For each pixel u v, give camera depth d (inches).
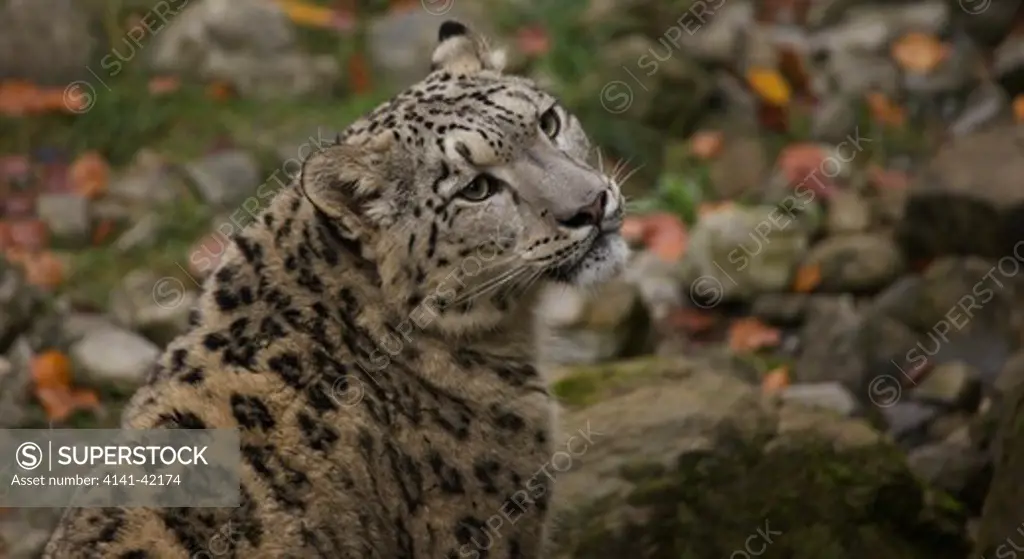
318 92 770.2
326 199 376.8
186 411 365.7
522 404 405.4
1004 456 455.5
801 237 660.7
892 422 558.6
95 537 344.8
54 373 571.5
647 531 450.6
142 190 701.9
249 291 381.7
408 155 386.6
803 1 826.8
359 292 386.3
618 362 547.5
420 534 388.8
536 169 392.8
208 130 734.5
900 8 821.9
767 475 462.9
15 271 613.9
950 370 572.1
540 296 410.3
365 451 376.2
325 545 363.9
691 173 726.5
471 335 400.2
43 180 709.9
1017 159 642.8
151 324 608.4
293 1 820.0
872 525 467.2
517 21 794.8
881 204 690.8
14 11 757.9
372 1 834.2
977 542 457.4
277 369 374.3
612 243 404.2
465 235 390.0
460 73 412.2
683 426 466.0
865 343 593.6
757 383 593.6
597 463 458.9
